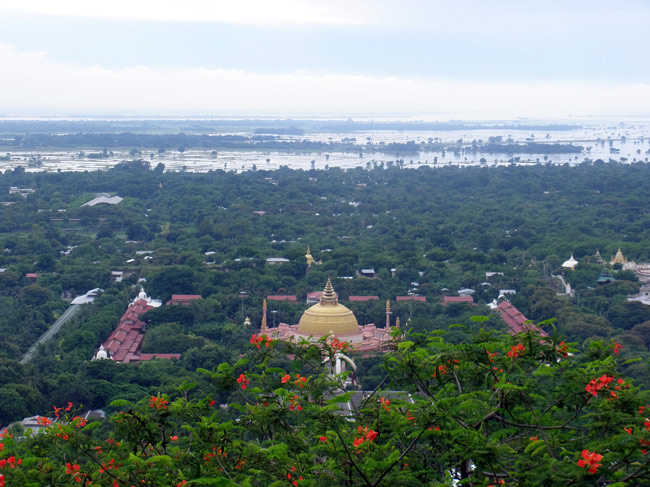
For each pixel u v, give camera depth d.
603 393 67.19
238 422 75.88
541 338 72.62
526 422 71.50
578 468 60.00
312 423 74.00
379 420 72.50
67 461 75.75
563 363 71.94
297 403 73.06
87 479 71.25
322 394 72.75
